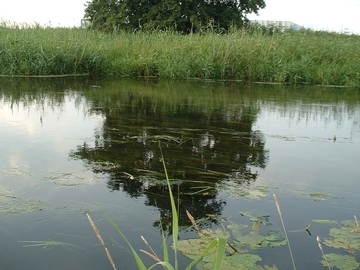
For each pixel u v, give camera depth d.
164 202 2.23
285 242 1.82
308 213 2.13
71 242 1.77
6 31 11.68
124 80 9.55
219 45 11.11
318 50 11.09
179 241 1.80
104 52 11.11
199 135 3.88
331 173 2.80
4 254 1.66
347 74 9.81
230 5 24.73
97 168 2.75
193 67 10.59
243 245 1.79
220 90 7.91
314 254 1.72
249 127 4.32
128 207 2.14
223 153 3.26
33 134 3.67
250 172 2.79
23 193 2.27
